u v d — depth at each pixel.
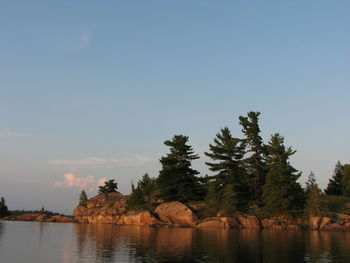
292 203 76.19
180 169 94.00
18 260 27.75
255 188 89.81
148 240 44.50
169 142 95.38
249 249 35.00
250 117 95.12
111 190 144.75
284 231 64.50
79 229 72.19
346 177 98.81
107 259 28.16
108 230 67.50
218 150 92.94
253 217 74.56
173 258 28.73
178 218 81.06
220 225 73.00
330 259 28.83
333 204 81.06
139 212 89.81
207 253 31.86
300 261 27.80
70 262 26.59
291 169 78.88
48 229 72.44
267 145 86.75
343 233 59.81
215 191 83.56
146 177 129.62
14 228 75.56
